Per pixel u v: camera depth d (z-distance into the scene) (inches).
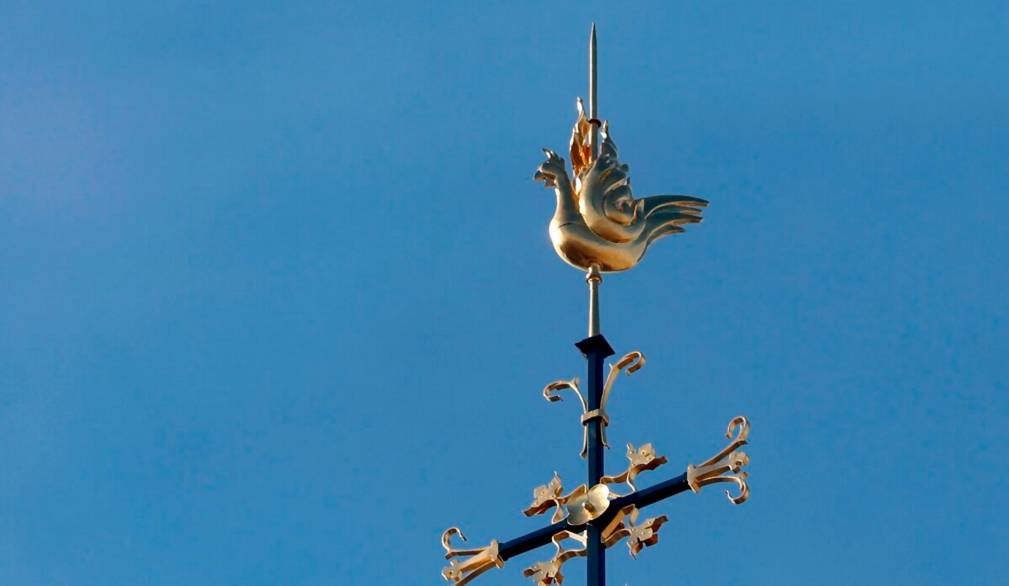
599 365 728.3
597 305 738.8
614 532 689.6
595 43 811.4
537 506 708.7
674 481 685.3
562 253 747.4
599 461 705.6
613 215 744.3
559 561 701.9
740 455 682.2
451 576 721.6
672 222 764.6
